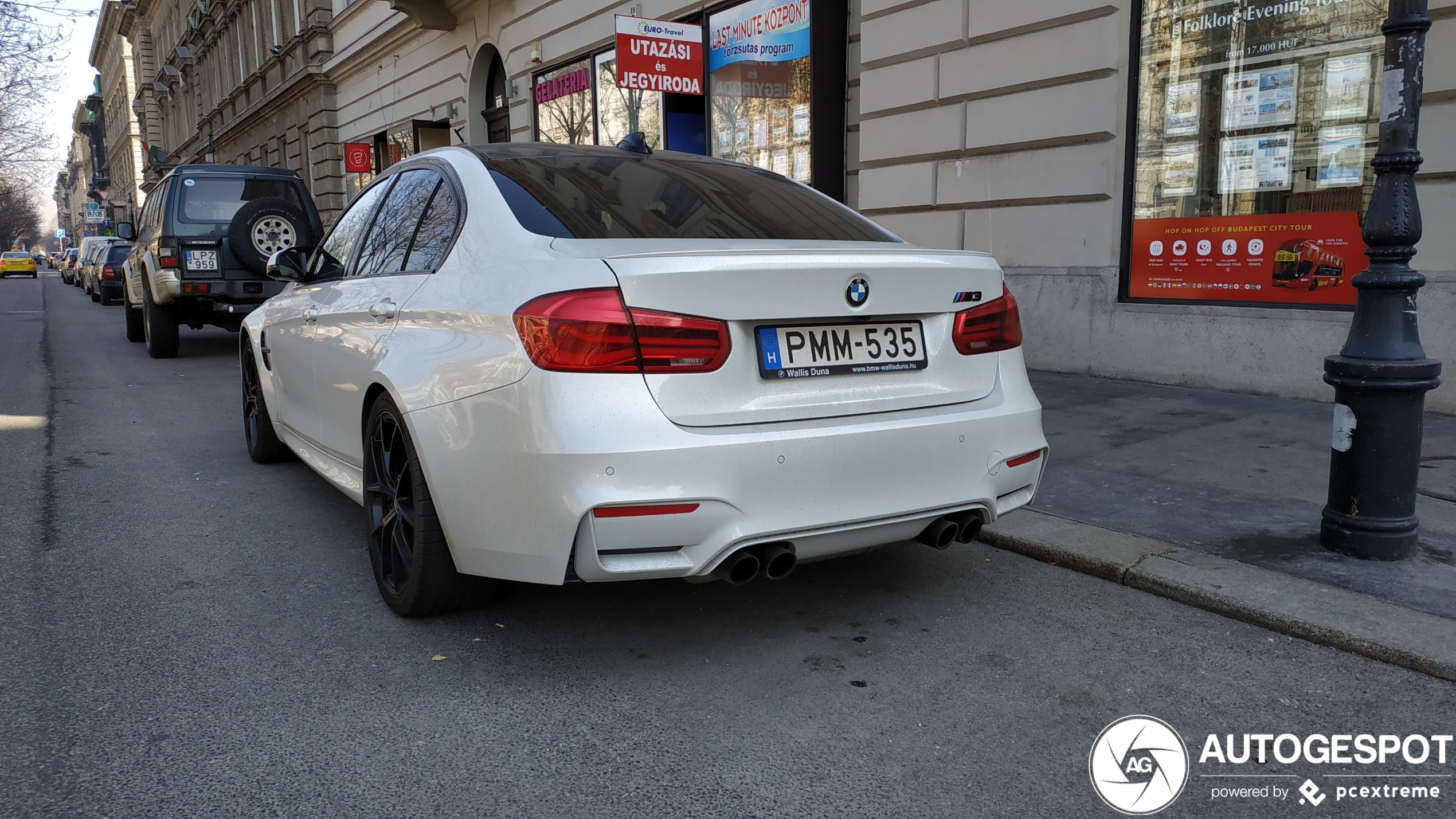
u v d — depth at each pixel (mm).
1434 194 5871
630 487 2559
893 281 2947
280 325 4855
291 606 3520
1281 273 6770
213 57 38656
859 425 2846
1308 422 5945
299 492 5137
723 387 2691
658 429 2592
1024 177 8070
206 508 4824
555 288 2682
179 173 10859
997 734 2602
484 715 2709
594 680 2922
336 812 2250
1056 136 7781
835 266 2834
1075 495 4555
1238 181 6941
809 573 3818
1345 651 3047
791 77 10625
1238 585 3420
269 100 28656
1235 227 6969
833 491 2795
